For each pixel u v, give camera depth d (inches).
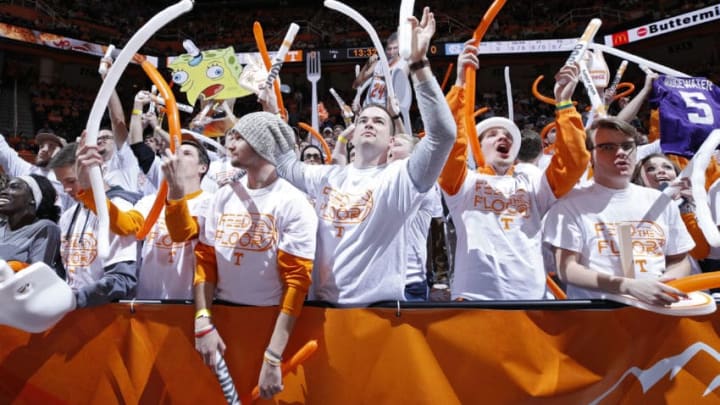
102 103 71.4
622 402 70.6
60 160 92.2
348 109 188.4
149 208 92.1
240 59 724.0
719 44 717.3
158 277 90.5
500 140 98.3
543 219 91.5
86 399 80.3
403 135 120.6
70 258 90.8
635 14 770.8
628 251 72.0
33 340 82.7
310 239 74.6
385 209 76.0
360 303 75.9
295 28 101.8
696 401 70.1
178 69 125.7
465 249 90.9
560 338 70.9
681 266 81.2
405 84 128.6
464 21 837.2
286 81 845.8
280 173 85.4
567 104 83.4
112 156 138.9
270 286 75.8
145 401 78.5
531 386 70.5
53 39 703.1
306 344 73.6
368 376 73.0
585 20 791.1
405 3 71.6
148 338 79.4
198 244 79.7
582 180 114.2
